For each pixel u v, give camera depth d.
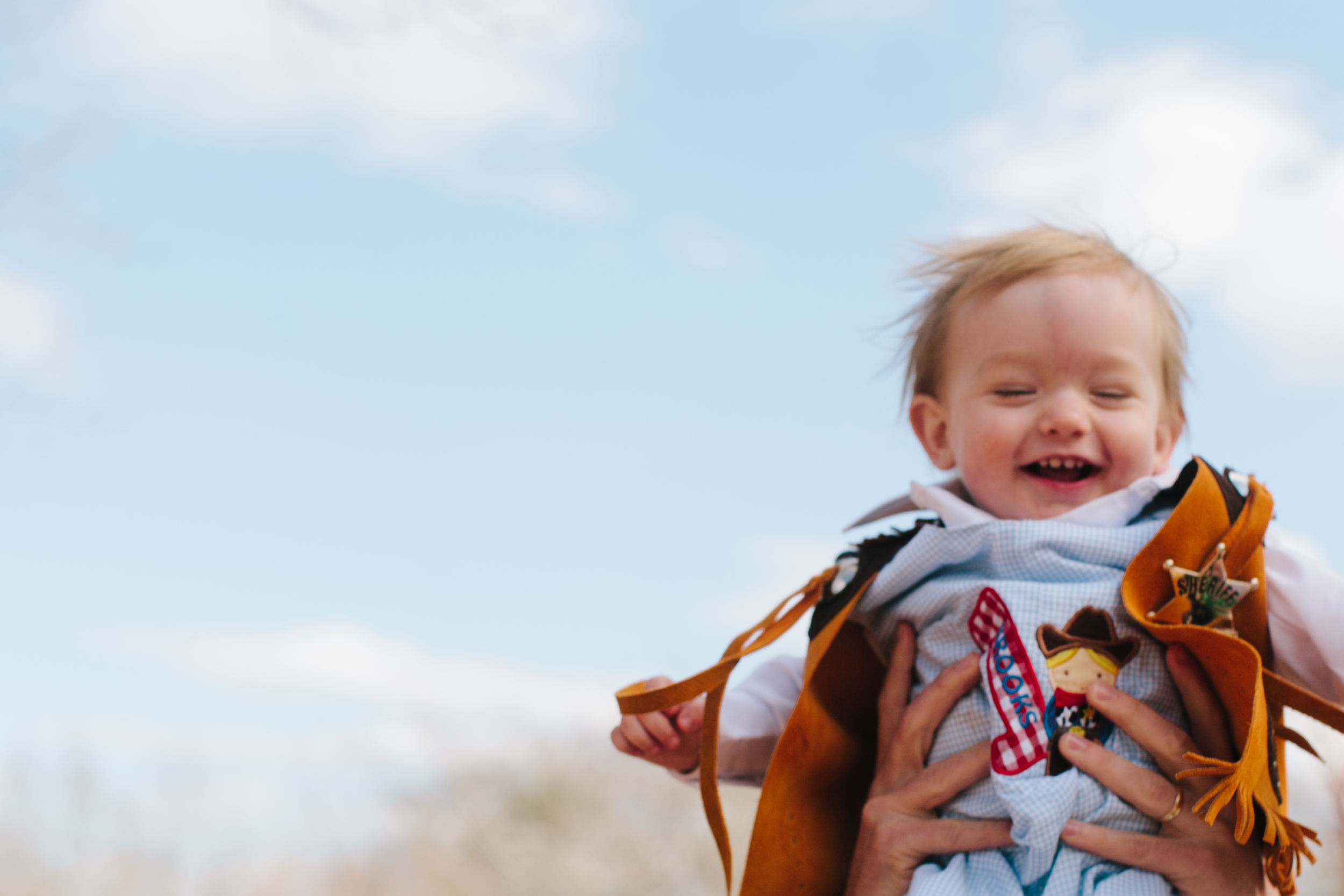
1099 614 2.01
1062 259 2.28
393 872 16.38
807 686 2.13
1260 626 2.01
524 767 15.91
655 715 2.20
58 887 17.30
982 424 2.24
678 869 14.64
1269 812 1.83
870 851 2.00
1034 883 1.89
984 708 2.04
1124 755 1.96
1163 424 2.36
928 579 2.19
